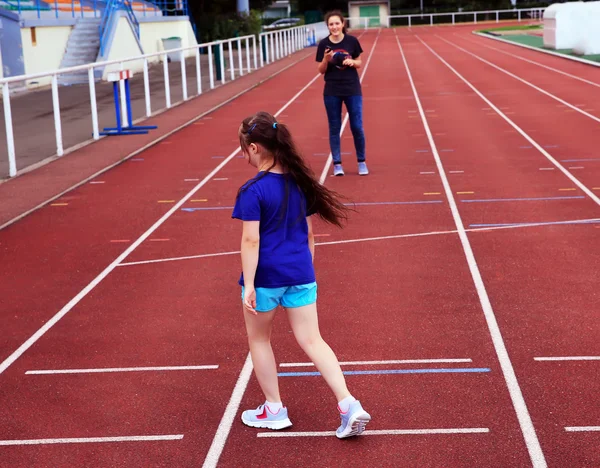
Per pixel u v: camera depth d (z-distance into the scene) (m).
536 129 15.73
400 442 4.48
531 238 8.47
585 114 17.42
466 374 5.30
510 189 10.79
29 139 16.73
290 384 5.27
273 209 4.33
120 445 4.57
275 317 6.46
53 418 4.92
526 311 6.40
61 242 9.02
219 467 4.31
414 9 92.38
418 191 10.88
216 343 6.01
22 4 32.56
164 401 5.10
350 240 8.69
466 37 54.75
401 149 14.19
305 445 4.50
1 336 6.31
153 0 45.47
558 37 36.81
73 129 18.05
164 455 4.45
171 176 12.51
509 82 24.50
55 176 12.59
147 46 39.41
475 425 4.63
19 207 10.63
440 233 8.80
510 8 86.81
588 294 6.73
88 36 32.81
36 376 5.54
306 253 4.46
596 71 26.66
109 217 10.08
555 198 10.17
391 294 6.93
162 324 6.43
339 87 11.65
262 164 4.41
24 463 4.41
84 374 5.54
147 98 19.23
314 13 82.88
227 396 5.15
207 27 54.78
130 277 7.70
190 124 18.25
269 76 29.67
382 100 21.38
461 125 16.64
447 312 6.45
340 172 12.01
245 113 19.81
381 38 59.22
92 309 6.84
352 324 6.27
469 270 7.50
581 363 5.39
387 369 5.43
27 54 29.19
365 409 4.88
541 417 4.70
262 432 4.68
